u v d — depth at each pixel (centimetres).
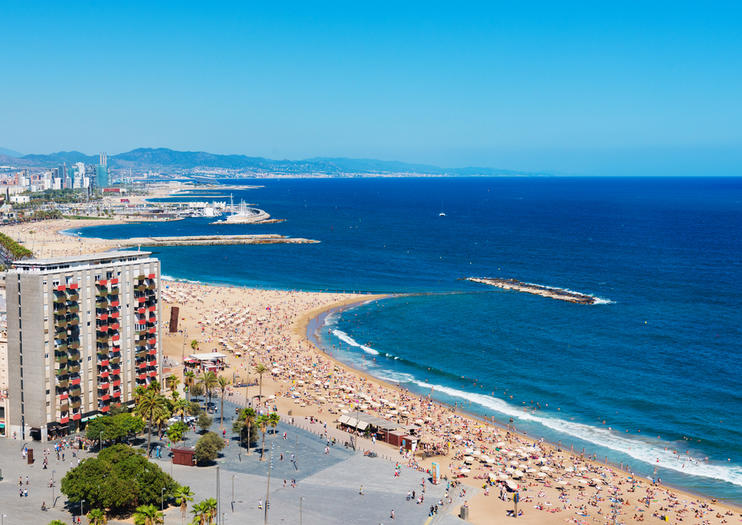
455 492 13488
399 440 15925
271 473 13950
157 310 17350
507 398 19425
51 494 12281
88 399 15788
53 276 14738
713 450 15900
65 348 15075
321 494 13025
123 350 16462
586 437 16688
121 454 12681
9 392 15038
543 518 12506
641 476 14612
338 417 17838
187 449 14300
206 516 10819
